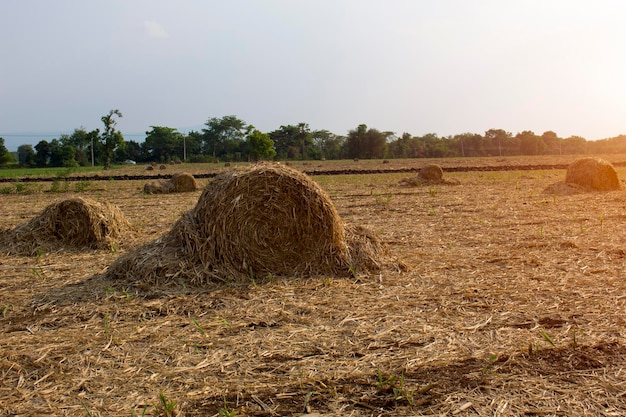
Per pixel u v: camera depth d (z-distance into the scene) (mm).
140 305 5480
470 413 3242
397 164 47344
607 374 3705
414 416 3223
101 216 9195
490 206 13344
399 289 5922
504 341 4324
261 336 4559
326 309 5250
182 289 6039
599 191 16156
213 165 57250
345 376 3758
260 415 3277
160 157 98125
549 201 13984
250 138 67000
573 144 104250
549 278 6203
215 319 5020
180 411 3316
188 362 4047
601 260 7027
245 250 6512
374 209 13508
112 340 4488
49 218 9000
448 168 34938
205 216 6551
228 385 3664
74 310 5371
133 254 6523
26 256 8336
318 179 27266
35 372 3896
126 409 3361
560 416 3186
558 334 4441
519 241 8484
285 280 6371
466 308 5203
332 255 6664
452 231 9703
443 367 3871
